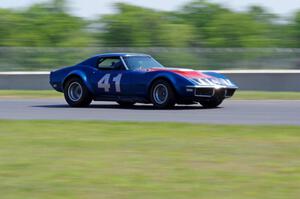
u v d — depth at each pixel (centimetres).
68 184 1502
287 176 1561
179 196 1388
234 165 1697
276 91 5250
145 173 1611
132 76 3475
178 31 8244
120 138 2181
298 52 5672
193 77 3353
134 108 3544
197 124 2548
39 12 9425
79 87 3669
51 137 2222
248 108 3503
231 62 5788
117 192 1427
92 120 2745
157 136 2219
